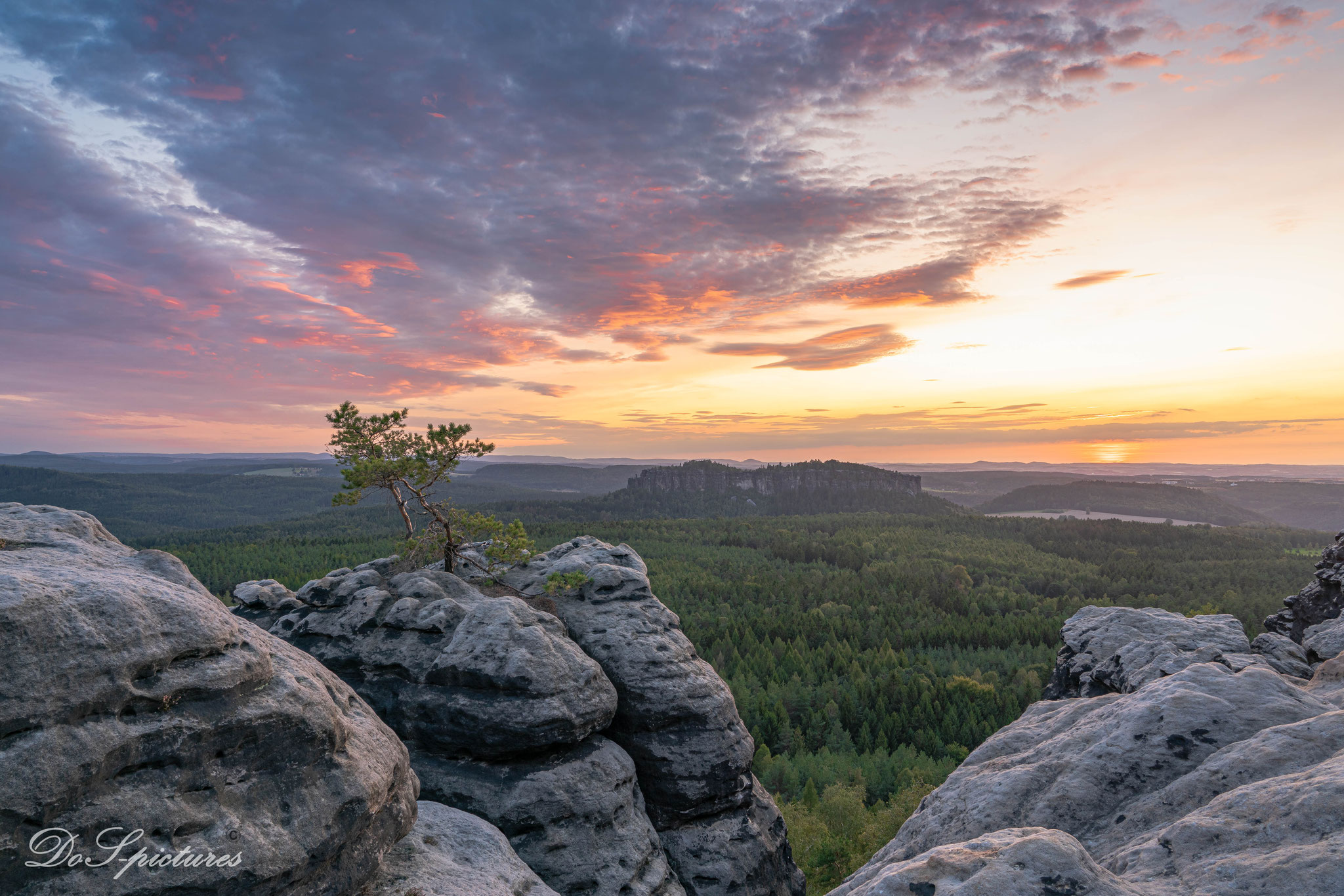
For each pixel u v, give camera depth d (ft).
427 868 43.57
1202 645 81.25
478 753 61.77
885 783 248.93
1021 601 587.27
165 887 29.22
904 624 508.53
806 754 279.08
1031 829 32.27
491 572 87.81
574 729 62.64
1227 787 38.42
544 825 59.67
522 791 60.49
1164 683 52.06
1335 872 26.23
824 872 178.29
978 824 45.78
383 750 42.73
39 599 29.27
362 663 67.82
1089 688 86.38
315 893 35.40
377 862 40.16
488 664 62.90
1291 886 26.55
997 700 324.80
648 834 65.31
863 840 185.57
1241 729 44.68
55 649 28.81
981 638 458.09
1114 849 38.22
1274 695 47.32
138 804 29.71
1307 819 30.22
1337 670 59.16
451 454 85.97
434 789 60.23
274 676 37.65
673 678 73.72
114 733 29.60
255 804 33.94
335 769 37.81
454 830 49.98
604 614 80.23
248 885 31.55
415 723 63.10
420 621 69.82
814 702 335.06
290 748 36.04
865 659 406.82
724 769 73.00
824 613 547.49
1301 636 107.45
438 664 64.13
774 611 537.24
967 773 55.57
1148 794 42.47
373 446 82.69
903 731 306.35
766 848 75.41
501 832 53.16
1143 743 46.11
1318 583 107.14
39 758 27.09
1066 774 46.57
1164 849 32.83
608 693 66.59
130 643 31.04
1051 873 27.78
